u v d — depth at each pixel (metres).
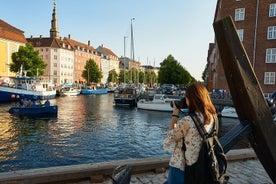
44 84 47.47
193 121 2.46
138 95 41.84
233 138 3.03
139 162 5.28
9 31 67.44
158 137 18.17
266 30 34.81
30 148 14.48
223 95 33.00
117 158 13.09
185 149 2.47
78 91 64.12
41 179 4.43
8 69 65.88
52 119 25.08
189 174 2.42
